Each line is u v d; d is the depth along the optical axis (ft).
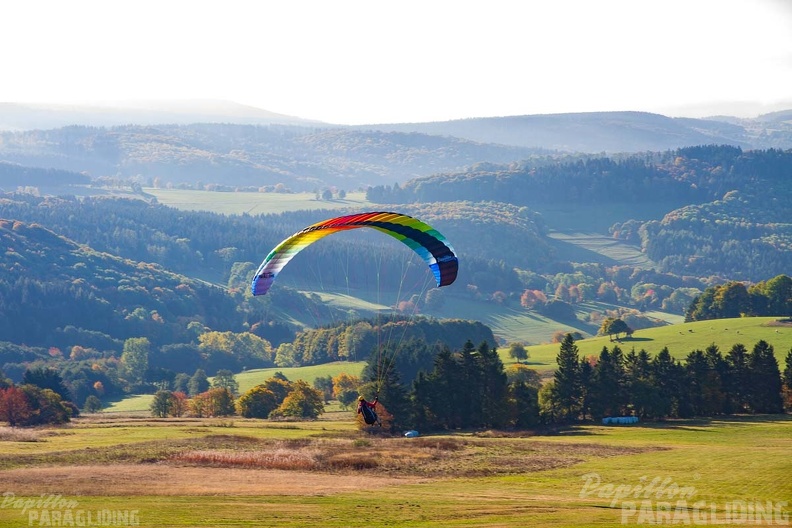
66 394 382.63
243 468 176.04
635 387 320.50
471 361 308.60
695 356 338.54
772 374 340.39
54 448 207.82
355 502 131.13
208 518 116.26
